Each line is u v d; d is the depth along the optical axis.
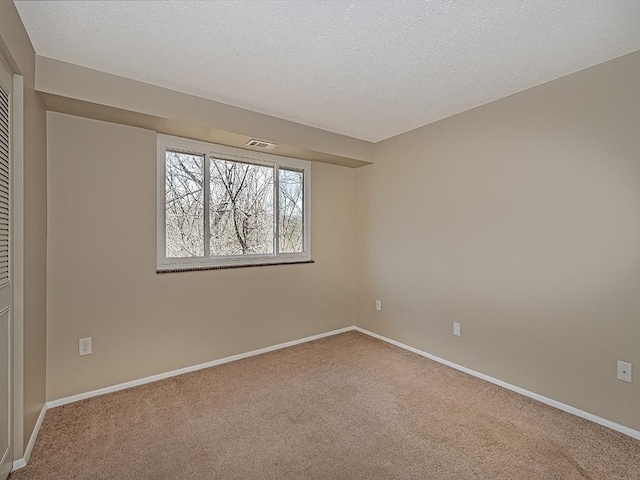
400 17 1.66
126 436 1.97
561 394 2.31
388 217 3.69
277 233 3.57
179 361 2.87
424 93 2.54
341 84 2.39
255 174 3.42
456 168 2.98
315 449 1.86
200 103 2.59
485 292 2.77
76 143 2.38
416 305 3.38
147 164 2.70
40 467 1.70
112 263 2.54
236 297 3.21
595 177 2.14
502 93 2.55
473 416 2.21
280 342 3.53
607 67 2.08
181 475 1.66
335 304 4.02
